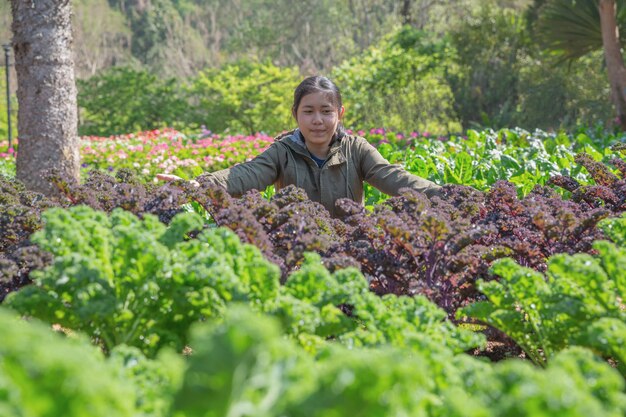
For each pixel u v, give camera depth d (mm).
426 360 1381
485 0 27969
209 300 1746
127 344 1826
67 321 1854
